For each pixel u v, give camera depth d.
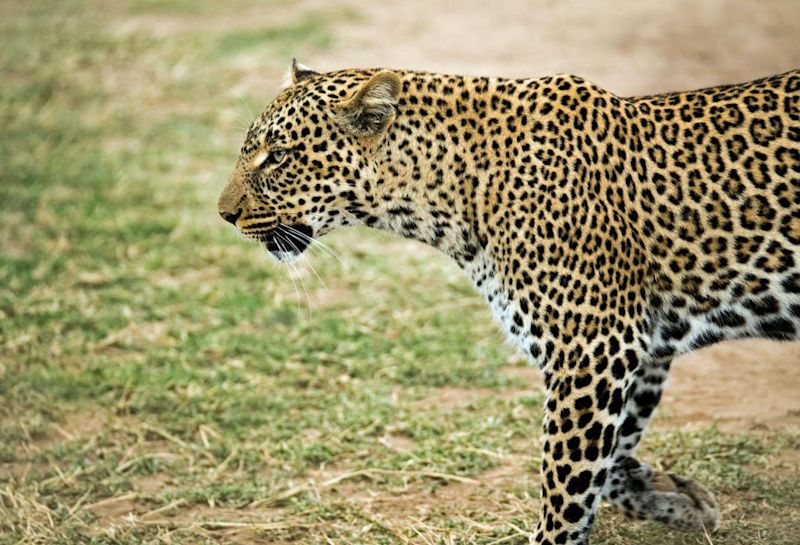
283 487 10.82
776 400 11.90
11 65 24.55
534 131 8.87
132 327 14.15
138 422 12.15
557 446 8.61
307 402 12.37
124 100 22.42
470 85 9.10
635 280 8.71
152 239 16.52
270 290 15.00
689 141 8.83
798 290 8.70
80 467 11.23
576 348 8.57
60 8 28.97
